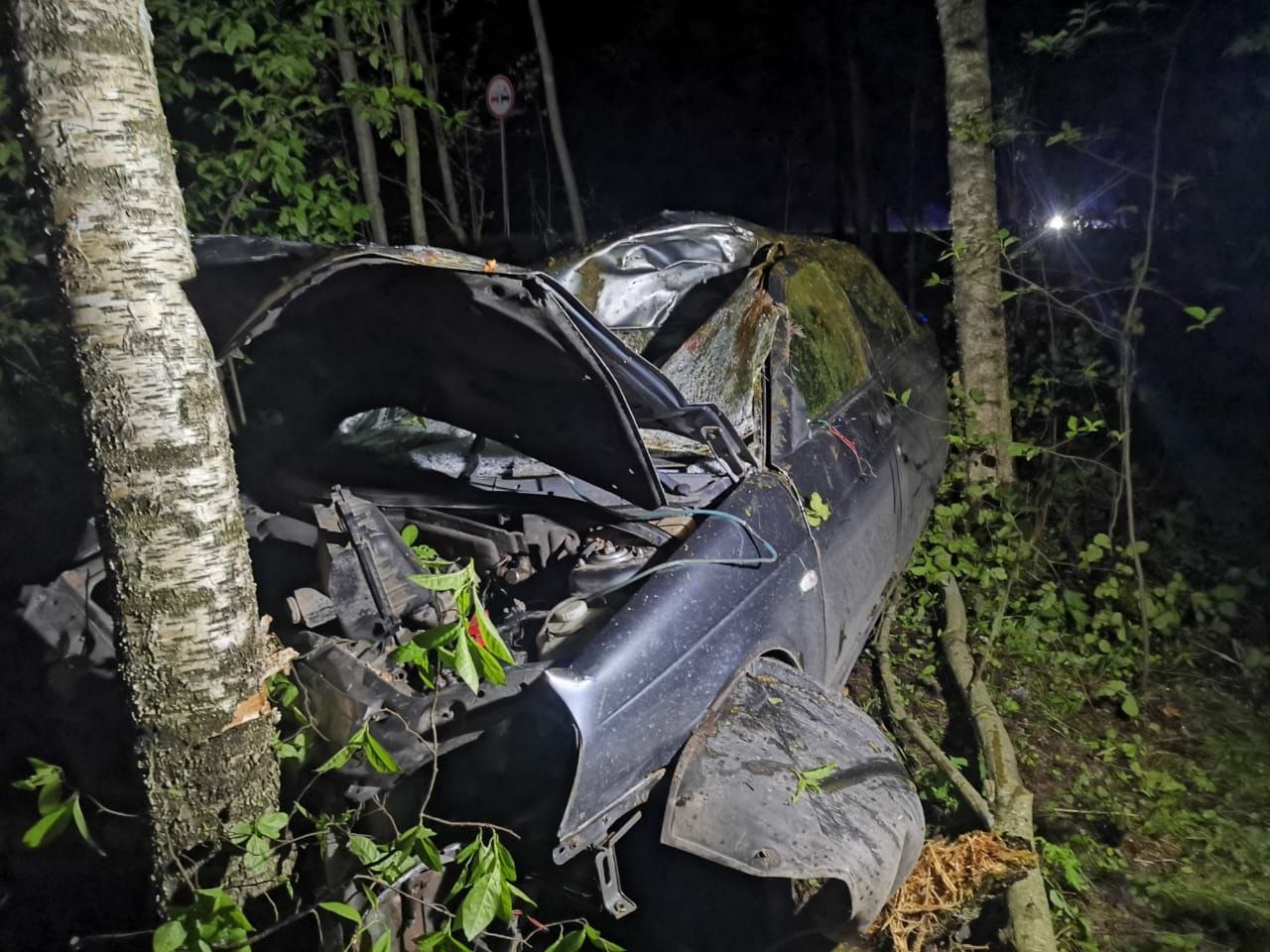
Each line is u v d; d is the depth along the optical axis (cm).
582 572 299
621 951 229
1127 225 898
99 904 299
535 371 282
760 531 301
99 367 216
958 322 573
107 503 220
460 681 264
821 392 390
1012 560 492
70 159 210
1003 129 550
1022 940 279
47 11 206
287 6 585
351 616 292
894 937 278
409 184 779
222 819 235
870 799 256
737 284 460
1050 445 652
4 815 312
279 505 376
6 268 482
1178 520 537
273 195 583
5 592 346
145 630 224
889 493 408
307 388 360
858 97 1092
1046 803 363
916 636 483
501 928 263
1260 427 643
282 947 249
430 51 1005
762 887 272
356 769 251
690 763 252
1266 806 358
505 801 245
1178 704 427
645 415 318
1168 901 312
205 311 257
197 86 538
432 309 270
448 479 379
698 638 267
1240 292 751
